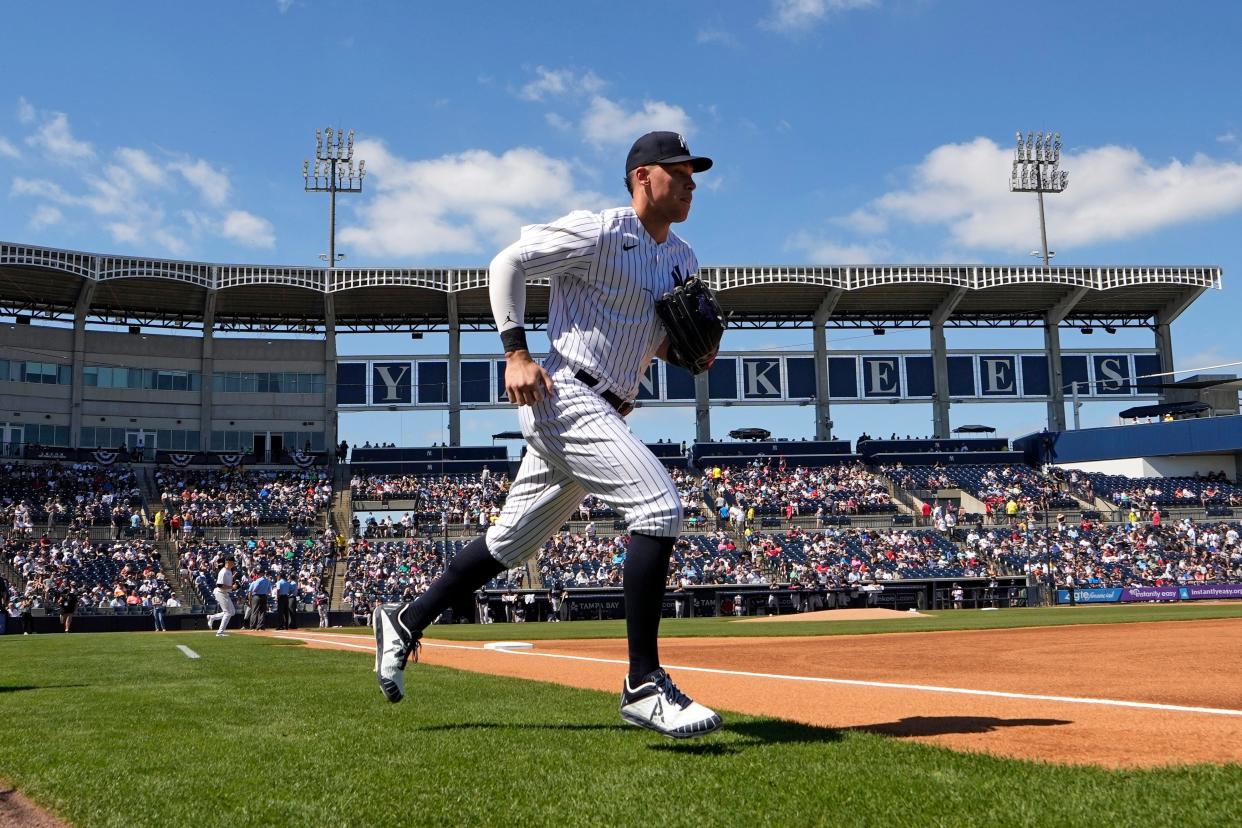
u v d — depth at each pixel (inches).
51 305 1963.6
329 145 2201.0
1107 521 1935.3
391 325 2135.8
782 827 108.0
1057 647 520.4
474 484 1984.5
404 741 171.6
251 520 1814.7
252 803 123.2
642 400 2079.2
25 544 1636.3
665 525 172.2
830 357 2139.5
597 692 266.2
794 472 2078.0
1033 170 2383.1
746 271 1984.5
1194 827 104.7
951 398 2166.6
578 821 112.7
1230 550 1820.9
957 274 2028.8
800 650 549.3
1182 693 263.9
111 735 185.2
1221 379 2103.8
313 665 403.2
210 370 2044.8
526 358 174.4
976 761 142.9
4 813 124.6
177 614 1461.6
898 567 1742.1
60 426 1940.2
